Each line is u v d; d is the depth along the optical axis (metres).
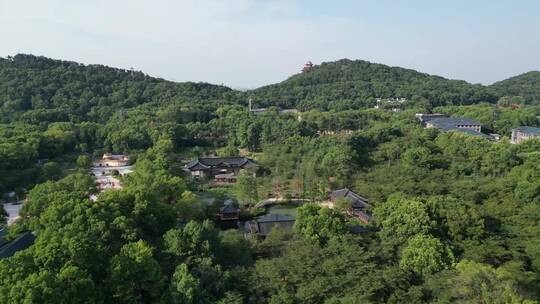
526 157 127.69
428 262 58.50
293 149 150.88
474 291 50.56
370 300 51.94
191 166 146.62
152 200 70.81
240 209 103.75
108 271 50.88
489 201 90.94
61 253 50.66
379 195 103.19
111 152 182.75
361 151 144.50
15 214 101.75
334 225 68.44
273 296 51.69
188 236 60.72
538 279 60.12
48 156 159.00
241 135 193.38
